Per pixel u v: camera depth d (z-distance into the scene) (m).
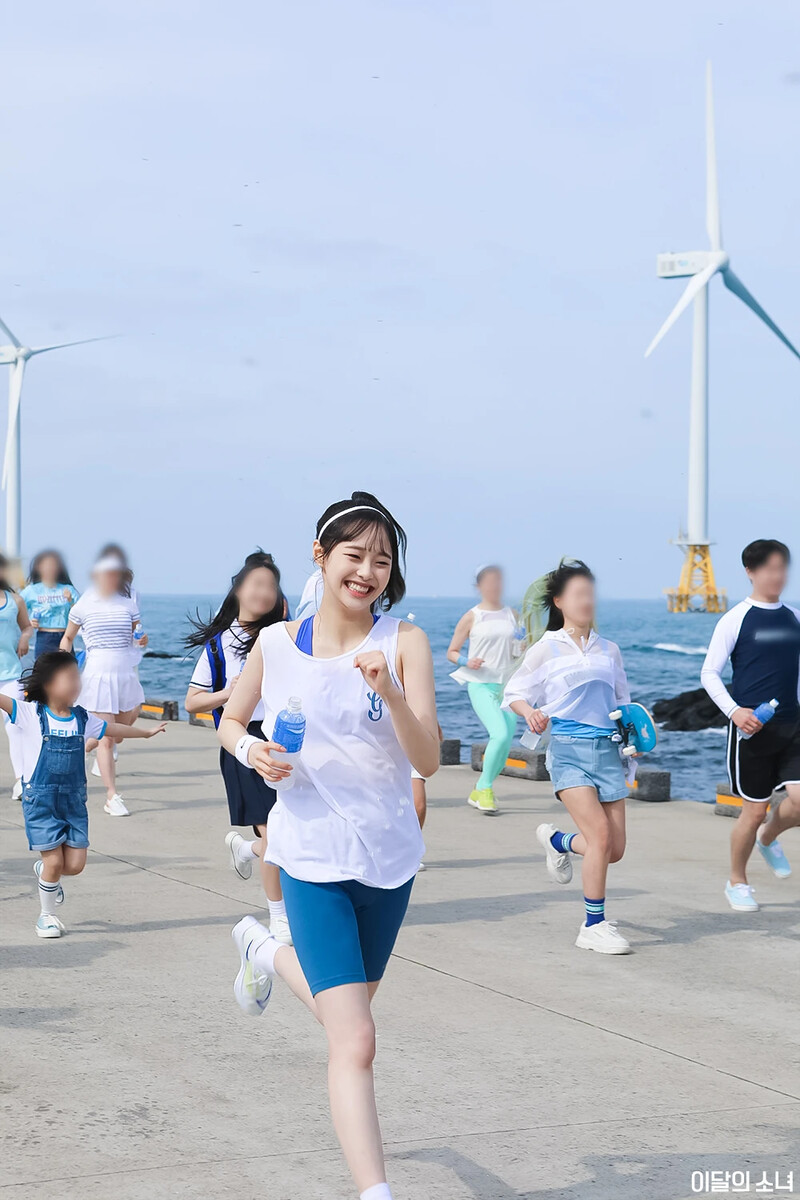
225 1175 3.72
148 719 17.12
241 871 6.57
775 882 7.98
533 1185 3.71
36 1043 4.83
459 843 9.15
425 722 3.37
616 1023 5.19
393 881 3.43
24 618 10.38
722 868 8.39
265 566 6.27
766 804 7.10
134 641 10.09
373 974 3.56
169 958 6.02
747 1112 4.28
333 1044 3.24
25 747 6.25
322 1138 3.99
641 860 8.63
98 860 8.34
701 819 10.27
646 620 120.06
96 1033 4.95
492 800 10.41
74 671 6.31
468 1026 5.12
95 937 6.39
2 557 10.09
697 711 30.12
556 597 6.45
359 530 3.36
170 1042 4.86
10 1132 4.00
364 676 3.30
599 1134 4.08
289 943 6.07
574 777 6.32
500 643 10.35
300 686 3.43
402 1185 3.69
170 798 10.85
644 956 6.23
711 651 6.96
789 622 6.89
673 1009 5.39
